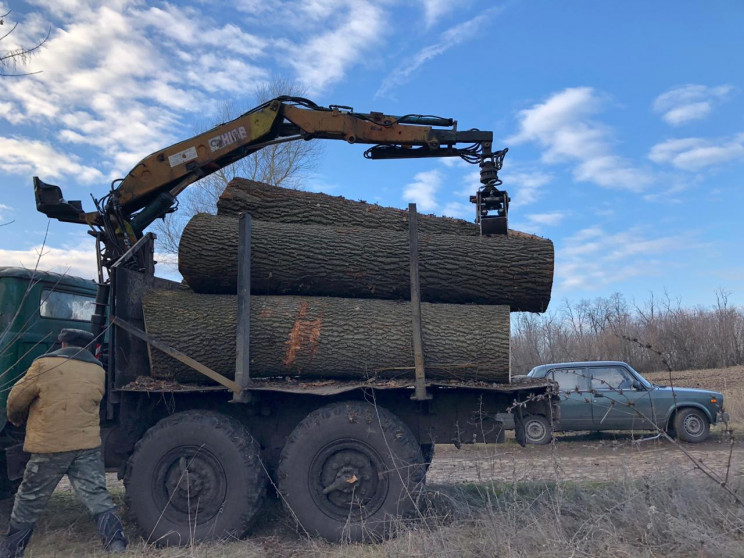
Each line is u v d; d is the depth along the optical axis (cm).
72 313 571
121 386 462
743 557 327
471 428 464
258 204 558
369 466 430
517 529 367
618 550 344
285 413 477
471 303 521
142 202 581
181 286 589
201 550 399
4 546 384
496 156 574
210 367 471
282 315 477
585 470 691
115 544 404
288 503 427
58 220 559
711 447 912
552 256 508
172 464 439
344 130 575
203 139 572
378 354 468
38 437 394
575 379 1030
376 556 373
